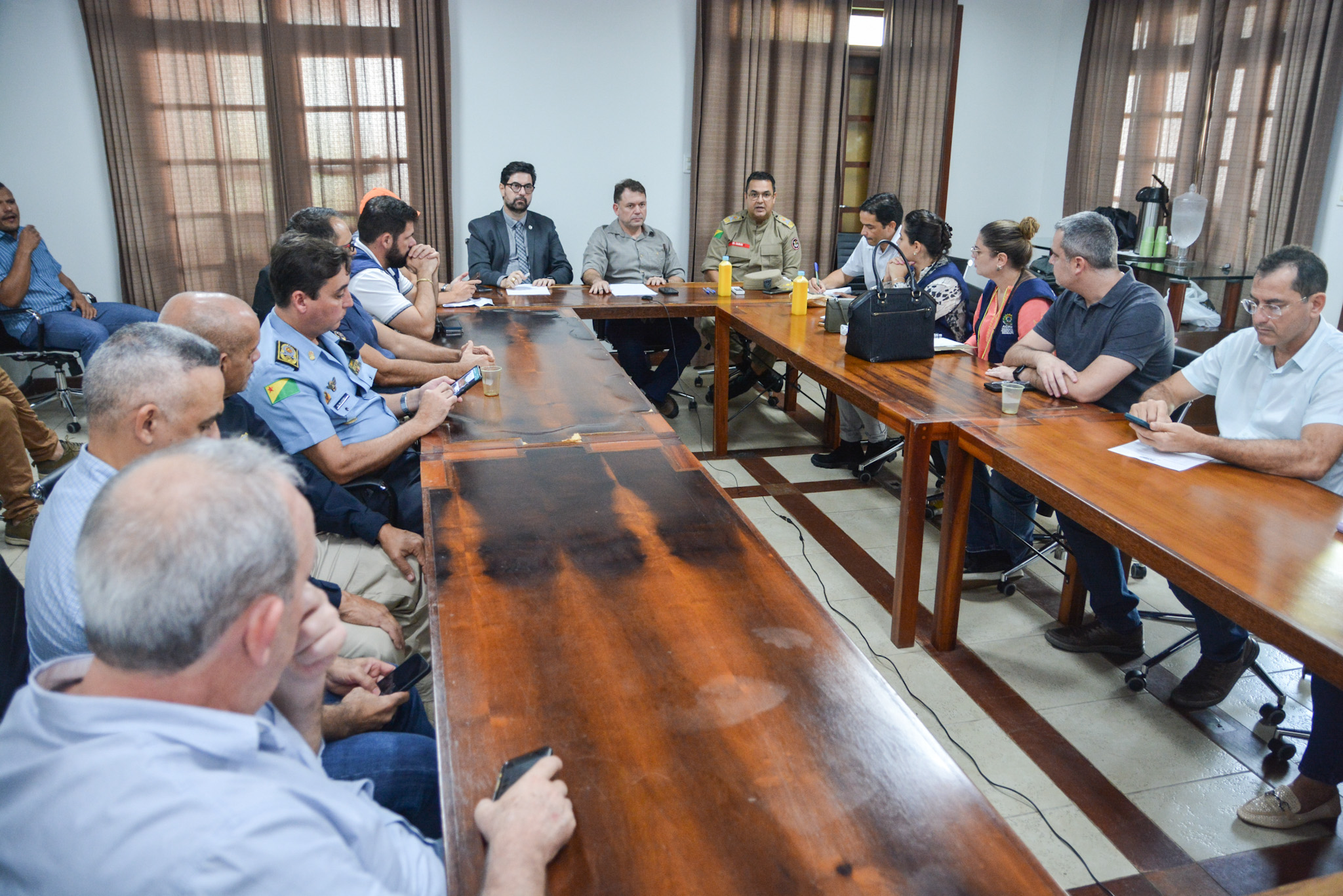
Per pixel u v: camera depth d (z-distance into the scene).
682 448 2.07
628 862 0.88
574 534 1.60
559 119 5.12
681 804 0.96
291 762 0.78
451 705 1.12
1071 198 5.70
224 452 0.76
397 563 1.95
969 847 0.91
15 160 4.37
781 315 3.65
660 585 1.43
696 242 5.40
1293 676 2.32
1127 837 1.75
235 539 0.71
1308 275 1.91
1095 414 2.33
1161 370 2.45
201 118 4.53
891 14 5.23
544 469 1.92
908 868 0.88
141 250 4.57
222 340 1.61
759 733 1.08
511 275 4.18
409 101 4.75
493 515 1.68
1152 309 2.38
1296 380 2.03
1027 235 2.96
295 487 0.82
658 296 4.05
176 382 1.26
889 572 2.90
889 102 5.40
